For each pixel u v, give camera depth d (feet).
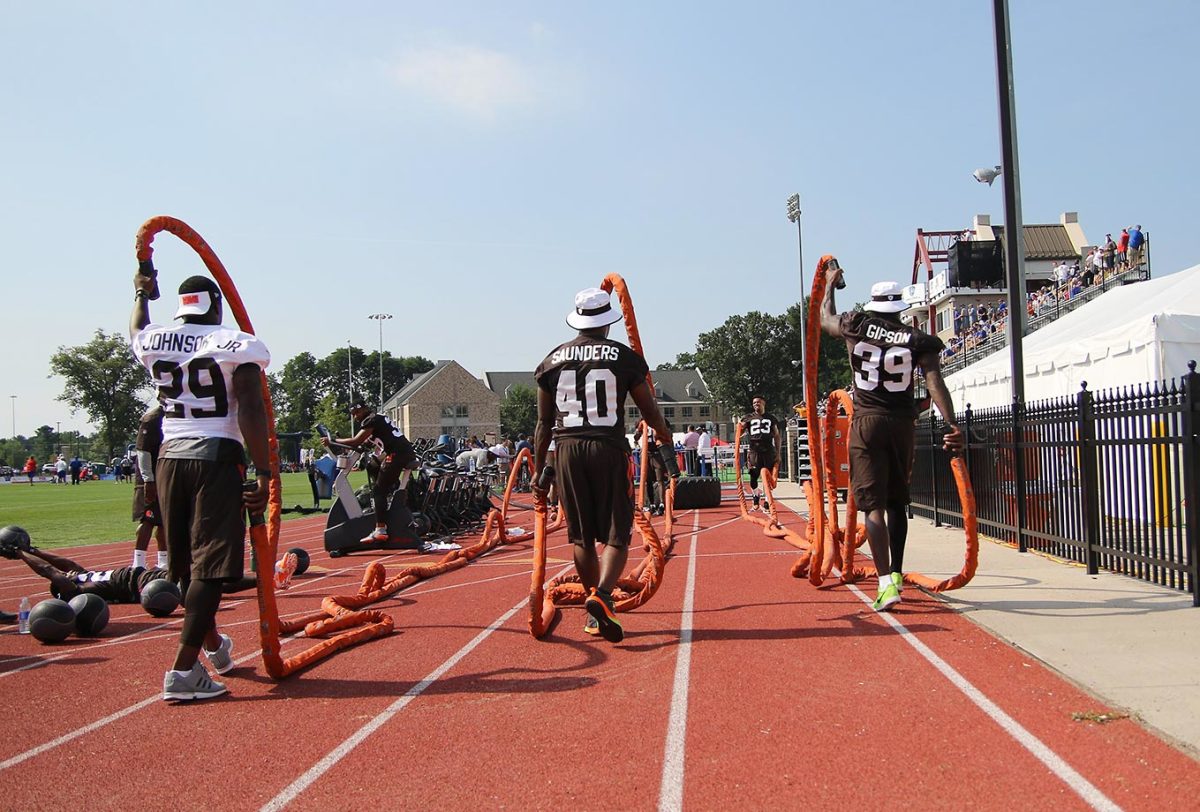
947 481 41.68
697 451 90.17
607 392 19.89
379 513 40.81
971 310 132.87
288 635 22.36
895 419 22.04
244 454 17.16
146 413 30.50
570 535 20.51
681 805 11.23
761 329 293.23
